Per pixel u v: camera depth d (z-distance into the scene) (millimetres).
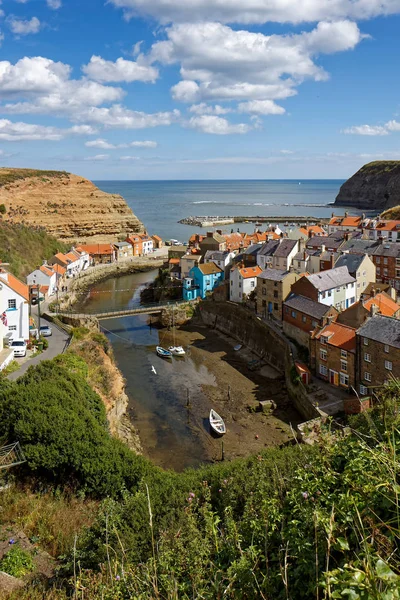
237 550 10742
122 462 25797
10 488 24219
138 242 133250
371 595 5898
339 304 61219
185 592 10219
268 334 60281
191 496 17312
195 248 100375
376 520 8078
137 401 48969
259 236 105750
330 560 8297
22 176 142375
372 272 67312
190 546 12219
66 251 117062
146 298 90188
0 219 107875
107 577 12250
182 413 46094
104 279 110625
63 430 26391
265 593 8438
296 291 59906
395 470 8297
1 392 30562
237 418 44875
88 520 21781
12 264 88625
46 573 17500
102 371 47219
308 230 104312
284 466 19141
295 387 47094
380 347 40906
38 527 20906
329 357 46750
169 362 60031
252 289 73125
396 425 12375
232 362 59500
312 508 9867
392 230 99938
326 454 12289
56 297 84938
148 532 17125
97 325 68688
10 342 49375
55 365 35688
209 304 75938
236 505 17906
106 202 151500
